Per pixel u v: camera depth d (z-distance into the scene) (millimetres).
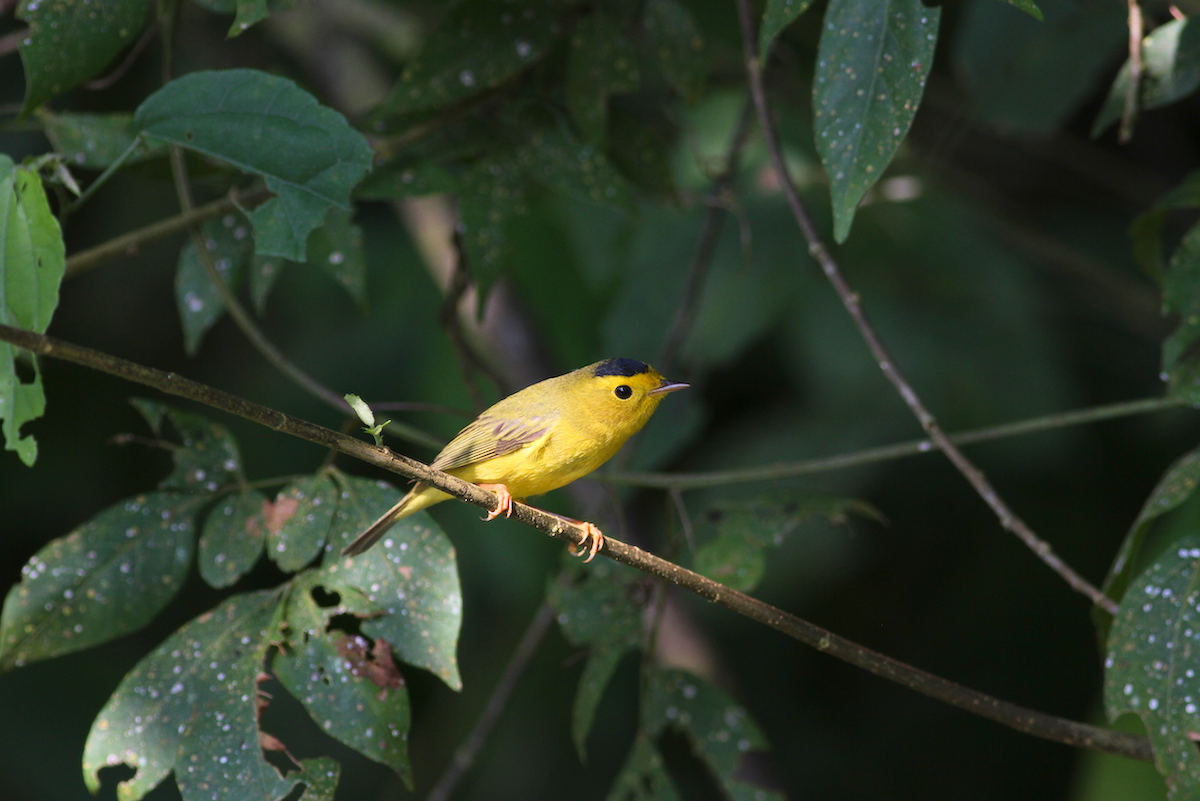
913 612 12992
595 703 7980
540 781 12672
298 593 6938
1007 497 12547
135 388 13336
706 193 11547
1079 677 12555
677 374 10898
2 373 5980
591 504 11320
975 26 11117
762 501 7895
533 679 12859
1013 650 12766
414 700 13359
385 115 8414
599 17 8594
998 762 12805
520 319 12008
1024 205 13383
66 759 11750
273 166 6199
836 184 5973
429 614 6828
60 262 5906
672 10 8766
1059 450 10953
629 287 11398
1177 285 7469
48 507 12891
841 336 11219
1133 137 13062
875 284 11328
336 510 7176
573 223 11984
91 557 7027
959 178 12422
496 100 8797
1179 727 6301
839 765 12898
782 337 12172
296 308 13352
